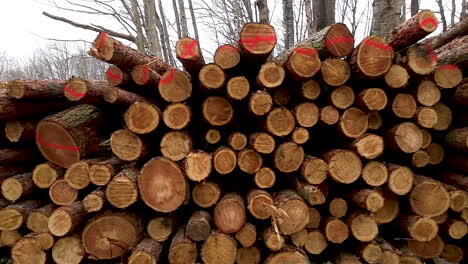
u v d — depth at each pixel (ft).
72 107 8.04
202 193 6.73
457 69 7.18
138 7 29.60
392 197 7.23
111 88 6.78
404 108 7.00
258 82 6.79
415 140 6.98
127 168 6.88
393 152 7.64
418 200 7.01
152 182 6.39
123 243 6.46
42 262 6.60
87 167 6.75
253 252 6.77
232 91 6.76
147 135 6.85
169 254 6.31
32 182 7.42
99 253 6.47
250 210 6.50
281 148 6.81
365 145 6.81
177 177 6.43
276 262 6.45
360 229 6.96
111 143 6.63
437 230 6.91
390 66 6.82
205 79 6.76
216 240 6.30
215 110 7.06
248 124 7.74
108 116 7.97
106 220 6.40
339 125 7.04
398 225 7.40
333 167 6.79
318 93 7.06
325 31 7.11
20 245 6.61
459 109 7.88
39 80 7.50
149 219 6.82
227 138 7.31
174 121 6.71
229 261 6.33
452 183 7.71
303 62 6.68
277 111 6.82
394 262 6.89
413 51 6.93
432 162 7.94
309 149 7.97
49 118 7.14
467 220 7.18
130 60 7.23
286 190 7.09
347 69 6.95
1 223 6.90
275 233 6.36
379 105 6.82
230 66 6.87
